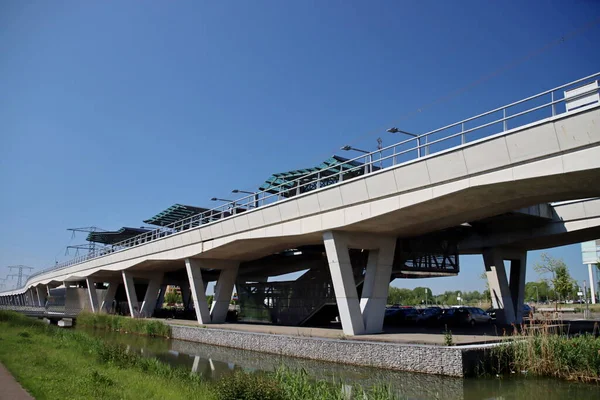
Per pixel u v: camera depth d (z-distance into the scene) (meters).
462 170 19.94
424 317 38.03
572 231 31.72
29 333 28.73
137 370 16.22
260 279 54.50
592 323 31.58
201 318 40.38
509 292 36.41
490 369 17.20
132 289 55.75
